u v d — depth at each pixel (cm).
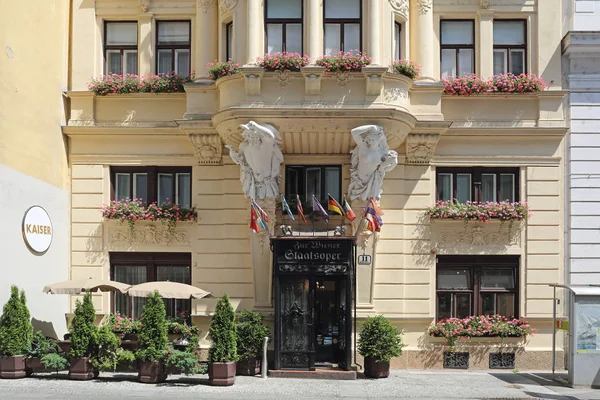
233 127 1451
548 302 1567
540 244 1579
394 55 1516
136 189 1630
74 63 1631
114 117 1622
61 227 1583
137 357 1311
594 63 1598
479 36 1614
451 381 1391
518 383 1377
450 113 1595
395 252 1570
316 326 1516
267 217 1473
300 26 1478
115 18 1639
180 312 1602
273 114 1417
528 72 1609
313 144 1515
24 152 1420
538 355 1551
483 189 1609
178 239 1598
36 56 1479
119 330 1538
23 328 1348
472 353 1554
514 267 1590
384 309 1561
